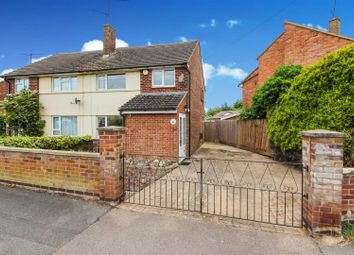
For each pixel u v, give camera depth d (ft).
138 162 30.35
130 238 11.15
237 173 26.53
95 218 13.32
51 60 53.06
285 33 50.01
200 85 56.90
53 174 17.26
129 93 40.88
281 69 37.35
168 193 18.33
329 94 22.49
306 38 46.06
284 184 21.49
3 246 10.34
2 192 17.30
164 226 12.45
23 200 15.80
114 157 15.28
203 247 10.40
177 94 37.29
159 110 32.01
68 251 10.02
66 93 44.75
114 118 41.98
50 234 11.46
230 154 43.19
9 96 46.14
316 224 11.20
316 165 11.15
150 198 16.98
